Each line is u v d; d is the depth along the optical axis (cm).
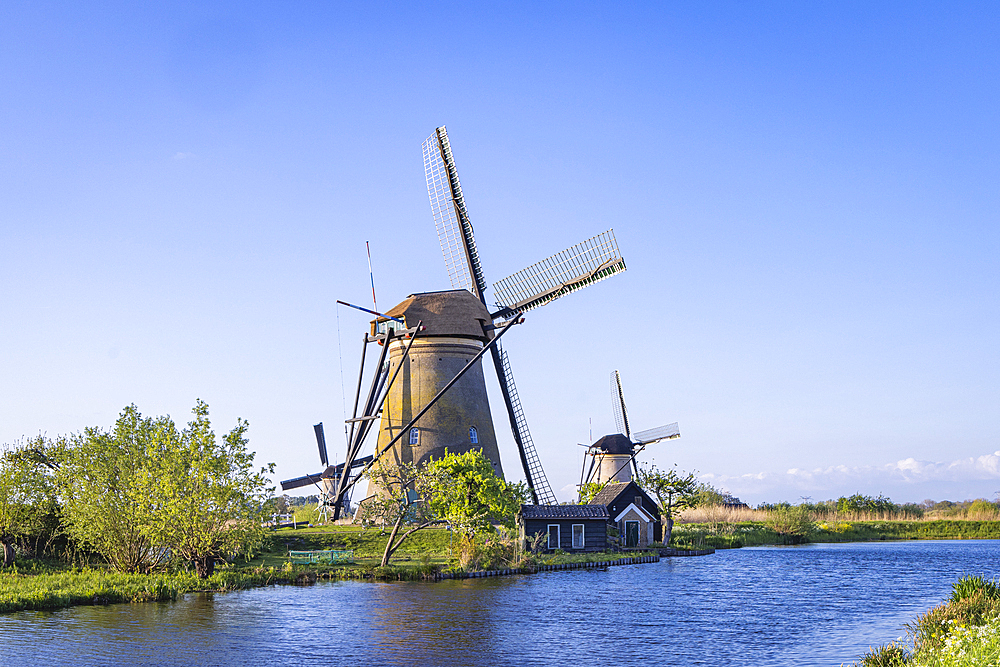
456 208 6266
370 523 4691
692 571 4938
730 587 4084
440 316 5831
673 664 2412
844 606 3481
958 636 1912
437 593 3709
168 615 3077
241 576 3912
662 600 3594
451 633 2806
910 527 9506
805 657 2492
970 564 5578
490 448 5909
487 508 4581
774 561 5772
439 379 5772
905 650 2347
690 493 7225
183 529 3744
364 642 2656
